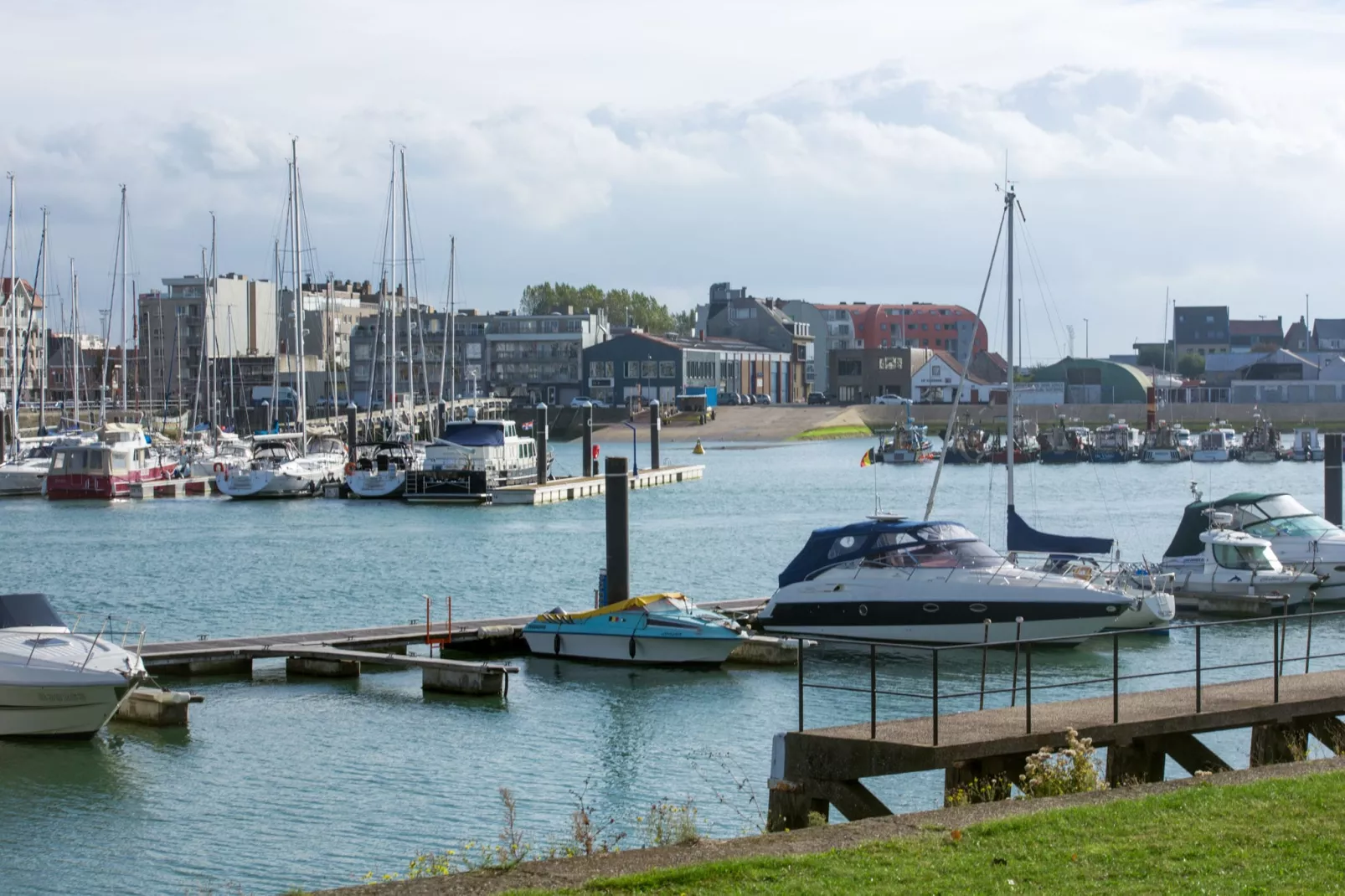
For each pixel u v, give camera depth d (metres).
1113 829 15.89
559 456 176.12
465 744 33.34
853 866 14.99
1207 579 50.34
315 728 34.84
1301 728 23.61
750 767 31.42
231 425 150.88
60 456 104.88
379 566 67.94
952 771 20.67
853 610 43.41
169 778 30.52
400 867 25.14
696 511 97.31
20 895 23.92
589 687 39.25
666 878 14.78
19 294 179.88
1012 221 58.53
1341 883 13.95
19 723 32.78
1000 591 42.22
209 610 55.22
